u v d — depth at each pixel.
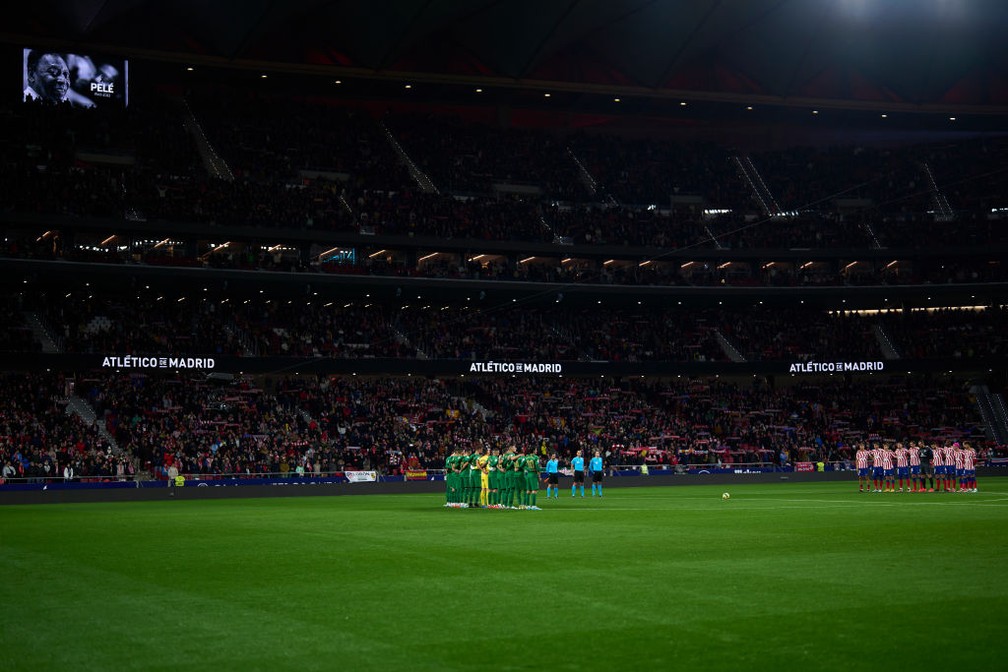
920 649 10.78
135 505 46.81
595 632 11.86
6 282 69.19
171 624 12.66
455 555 19.39
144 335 70.25
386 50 81.75
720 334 88.50
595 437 73.94
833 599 13.79
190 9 76.62
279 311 78.50
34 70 76.50
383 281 75.94
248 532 25.94
